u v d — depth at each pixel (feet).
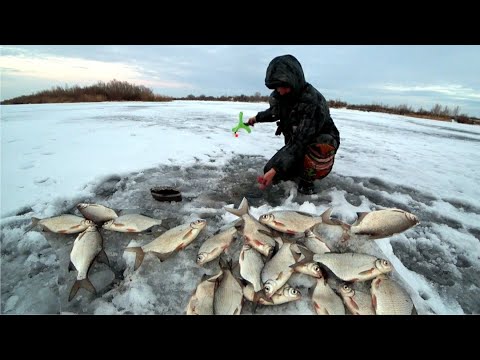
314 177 11.54
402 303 6.63
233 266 7.73
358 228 8.79
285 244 7.85
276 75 9.71
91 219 9.26
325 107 10.57
